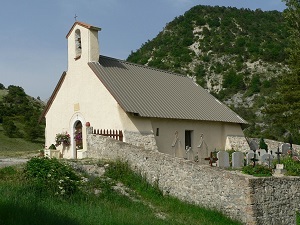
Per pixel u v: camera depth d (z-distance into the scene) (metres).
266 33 106.75
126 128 24.33
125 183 18.64
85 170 18.92
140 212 14.82
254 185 16.44
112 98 25.12
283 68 88.31
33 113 63.44
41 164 15.93
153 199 17.53
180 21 120.94
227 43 104.19
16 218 10.51
